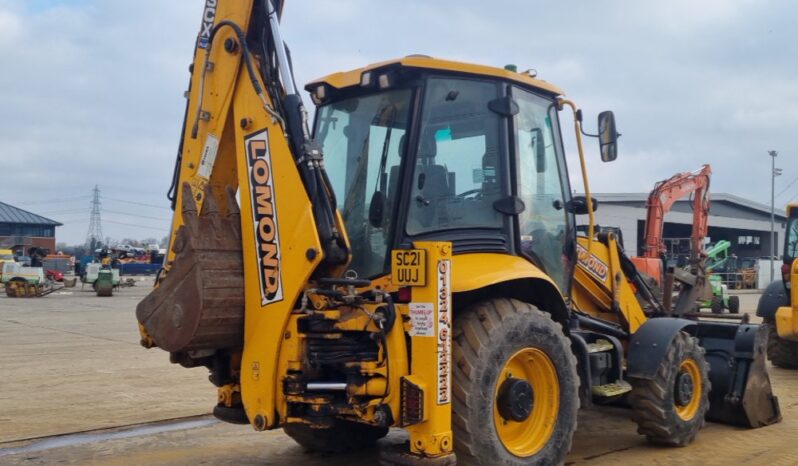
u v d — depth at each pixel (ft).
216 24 16.35
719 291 61.52
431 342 13.57
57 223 225.15
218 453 19.48
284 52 15.38
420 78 15.66
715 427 22.62
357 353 14.35
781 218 170.71
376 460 18.83
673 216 131.03
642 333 20.06
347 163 16.69
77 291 104.99
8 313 65.77
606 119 19.16
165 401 26.40
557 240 18.38
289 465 18.40
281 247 14.64
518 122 17.19
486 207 16.38
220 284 14.82
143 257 183.21
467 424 14.33
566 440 16.07
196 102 16.66
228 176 16.52
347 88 16.74
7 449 19.79
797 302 31.04
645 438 21.15
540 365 15.93
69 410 24.77
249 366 14.89
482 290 15.88
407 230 15.24
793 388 29.68
